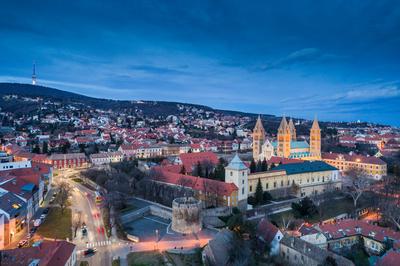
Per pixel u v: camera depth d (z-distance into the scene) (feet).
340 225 434.71
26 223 449.48
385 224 491.72
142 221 499.51
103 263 345.92
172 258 365.20
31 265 296.30
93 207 536.83
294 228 463.42
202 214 488.44
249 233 396.37
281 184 644.69
